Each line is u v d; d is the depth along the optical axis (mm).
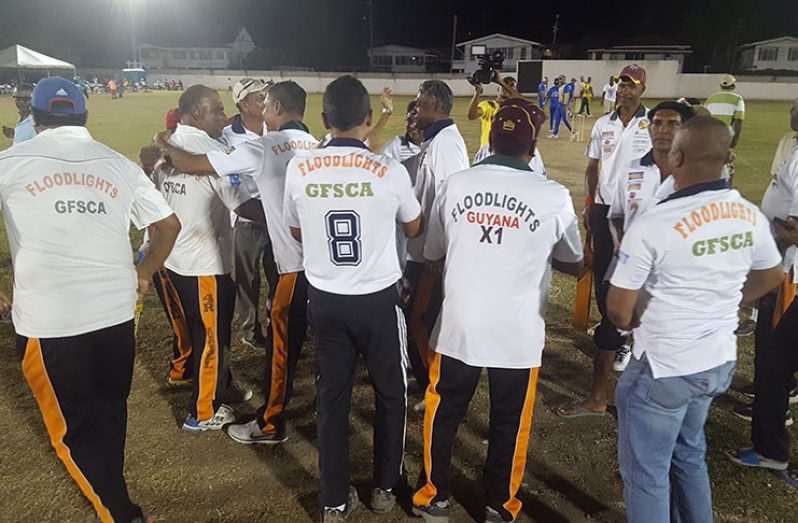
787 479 3197
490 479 2850
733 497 3082
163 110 27312
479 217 2523
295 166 2654
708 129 2131
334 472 2848
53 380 2477
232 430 3541
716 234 2150
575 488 3223
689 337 2229
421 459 3443
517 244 2498
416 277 3748
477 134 17734
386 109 3311
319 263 2697
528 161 2662
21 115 5367
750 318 5262
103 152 2514
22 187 2334
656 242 2156
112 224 2490
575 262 2643
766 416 3188
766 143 16344
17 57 34844
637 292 2254
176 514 2973
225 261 3488
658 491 2371
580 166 13336
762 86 36250
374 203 2607
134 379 4203
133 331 2662
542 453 3496
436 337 2725
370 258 2666
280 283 3227
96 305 2471
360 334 2762
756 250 2260
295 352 3365
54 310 2400
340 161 2607
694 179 2186
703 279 2178
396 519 2990
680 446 2488
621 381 2418
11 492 3076
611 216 3725
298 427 3717
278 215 3107
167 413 3816
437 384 2748
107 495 2646
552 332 5020
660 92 37375
